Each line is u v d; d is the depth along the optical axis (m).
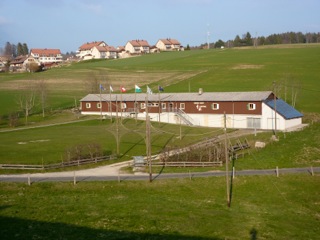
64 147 68.75
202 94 97.50
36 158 61.12
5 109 117.44
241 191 49.31
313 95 113.19
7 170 55.31
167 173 55.00
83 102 114.12
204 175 53.69
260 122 86.31
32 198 44.50
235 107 89.50
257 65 163.12
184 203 44.56
